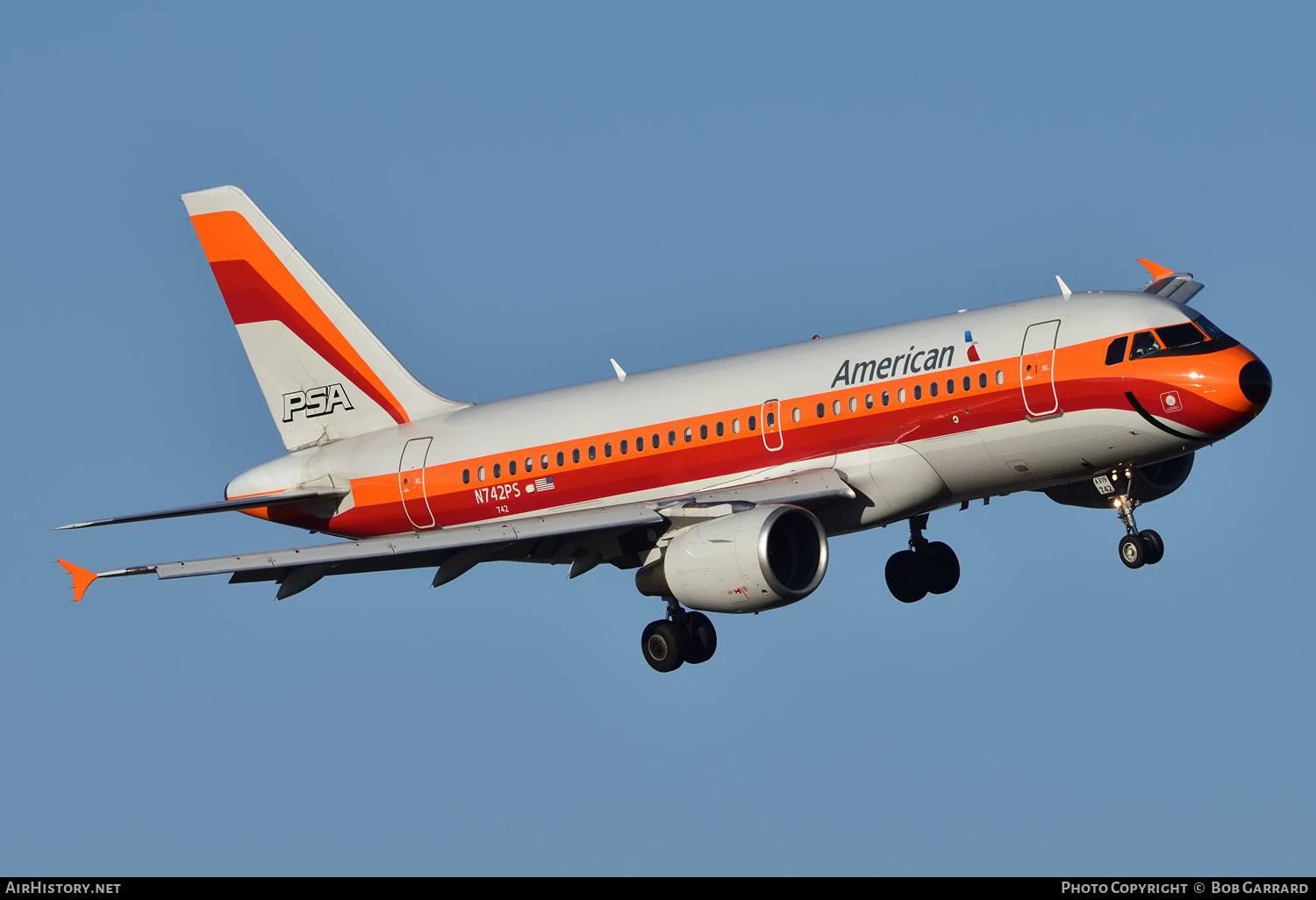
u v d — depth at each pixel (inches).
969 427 4357.8
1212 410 4097.0
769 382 4677.7
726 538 4227.4
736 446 4690.0
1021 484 4451.3
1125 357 4185.5
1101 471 4357.8
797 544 4308.6
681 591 4315.9
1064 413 4244.6
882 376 4485.7
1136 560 4372.5
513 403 5236.2
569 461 4987.7
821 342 4702.3
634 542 4621.1
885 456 4456.2
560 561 4731.8
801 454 4601.4
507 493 5108.3
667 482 4825.3
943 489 4480.8
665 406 4845.0
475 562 4530.0
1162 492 4790.8
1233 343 4190.5
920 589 5108.3
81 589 3843.5
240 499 5246.1
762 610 4247.0
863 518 4522.6
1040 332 4308.6
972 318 4453.7
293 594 4318.4
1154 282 5002.5
